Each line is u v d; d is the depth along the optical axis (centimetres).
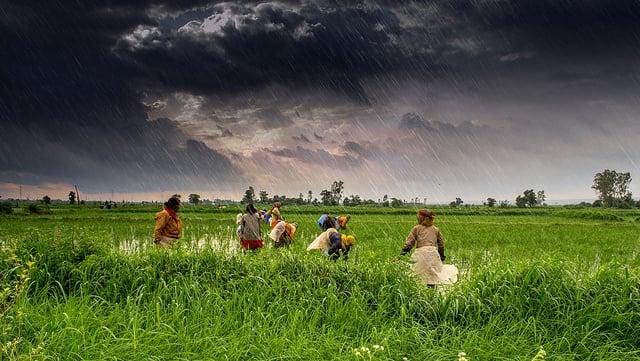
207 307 669
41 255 809
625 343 639
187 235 2542
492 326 650
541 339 638
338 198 14862
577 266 870
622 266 762
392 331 606
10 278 770
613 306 685
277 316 669
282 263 805
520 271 763
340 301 706
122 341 557
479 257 1733
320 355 552
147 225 3375
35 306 670
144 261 818
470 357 571
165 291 727
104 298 736
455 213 7338
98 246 874
